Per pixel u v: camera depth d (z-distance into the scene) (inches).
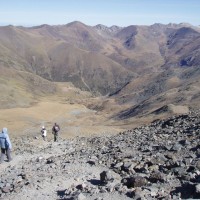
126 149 891.4
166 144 888.9
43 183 646.5
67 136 2162.9
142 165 674.2
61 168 760.3
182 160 675.4
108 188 541.6
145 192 511.2
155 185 553.9
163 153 778.8
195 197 485.7
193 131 1074.1
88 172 700.7
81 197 510.6
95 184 615.2
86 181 642.8
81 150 1043.9
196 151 755.4
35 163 920.3
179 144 865.5
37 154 1128.2
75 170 724.7
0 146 1015.6
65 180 653.9
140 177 562.6
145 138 1086.4
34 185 639.1
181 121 1382.9
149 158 725.3
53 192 594.9
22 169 845.8
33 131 2859.3
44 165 839.7
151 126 1523.1
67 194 565.0
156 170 641.6
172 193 511.5
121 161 735.7
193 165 641.6
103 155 850.1
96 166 743.1
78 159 840.9
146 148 864.9
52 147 1272.1
